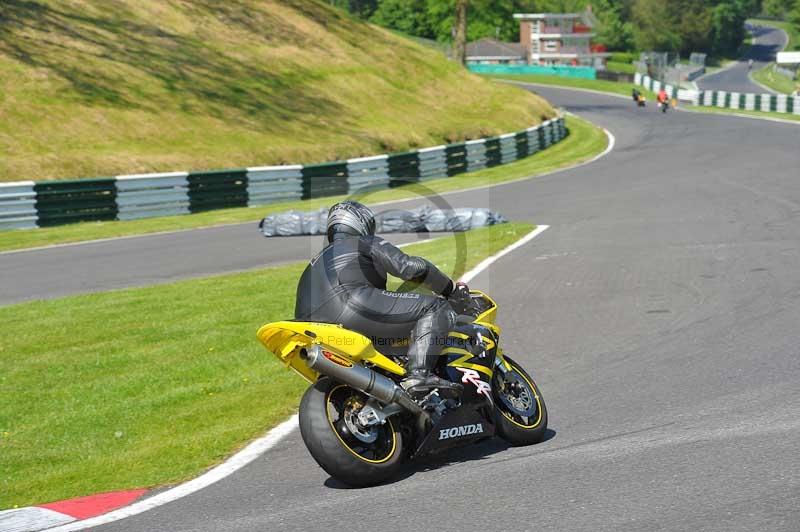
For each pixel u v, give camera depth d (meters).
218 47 57.88
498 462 7.40
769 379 9.37
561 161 47.84
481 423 7.55
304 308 7.41
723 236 20.36
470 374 7.54
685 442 7.50
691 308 13.17
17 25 47.84
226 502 6.82
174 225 28.59
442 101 67.44
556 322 12.77
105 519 6.61
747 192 29.16
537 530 5.82
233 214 31.44
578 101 96.38
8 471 8.05
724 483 6.46
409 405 7.10
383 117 57.81
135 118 43.78
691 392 9.09
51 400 10.16
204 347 12.18
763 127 58.62
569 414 8.66
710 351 10.72
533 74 132.75
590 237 21.33
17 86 42.44
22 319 14.64
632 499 6.27
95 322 14.15
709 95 85.69
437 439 7.26
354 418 7.12
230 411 9.35
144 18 56.75
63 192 29.27
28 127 39.44
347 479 6.89
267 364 11.11
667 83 117.38
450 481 6.97
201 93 49.91
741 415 8.19
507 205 29.92
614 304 13.75
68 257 22.22
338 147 48.53
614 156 48.22
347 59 65.94
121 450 8.41
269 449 8.07
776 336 11.23
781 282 14.70
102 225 29.00
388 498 6.67
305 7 72.44
